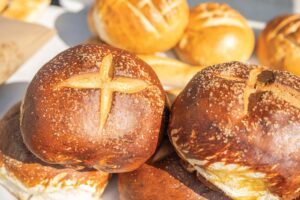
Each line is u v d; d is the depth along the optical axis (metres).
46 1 0.80
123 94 0.42
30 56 0.69
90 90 0.42
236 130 0.41
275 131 0.40
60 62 0.45
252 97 0.43
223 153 0.41
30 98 0.43
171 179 0.47
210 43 0.68
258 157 0.41
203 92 0.43
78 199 0.48
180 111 0.44
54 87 0.43
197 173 0.46
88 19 0.74
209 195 0.46
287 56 0.67
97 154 0.43
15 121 0.50
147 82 0.45
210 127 0.42
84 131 0.41
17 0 0.78
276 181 0.41
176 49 0.72
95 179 0.48
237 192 0.44
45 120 0.42
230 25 0.70
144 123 0.43
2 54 0.65
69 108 0.41
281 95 0.42
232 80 0.44
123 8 0.66
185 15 0.69
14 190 0.49
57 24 0.78
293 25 0.69
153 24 0.66
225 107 0.42
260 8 0.95
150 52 0.70
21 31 0.70
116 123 0.42
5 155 0.48
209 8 0.72
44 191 0.47
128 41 0.67
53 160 0.44
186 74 0.66
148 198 0.47
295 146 0.40
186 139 0.43
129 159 0.44
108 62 0.45
